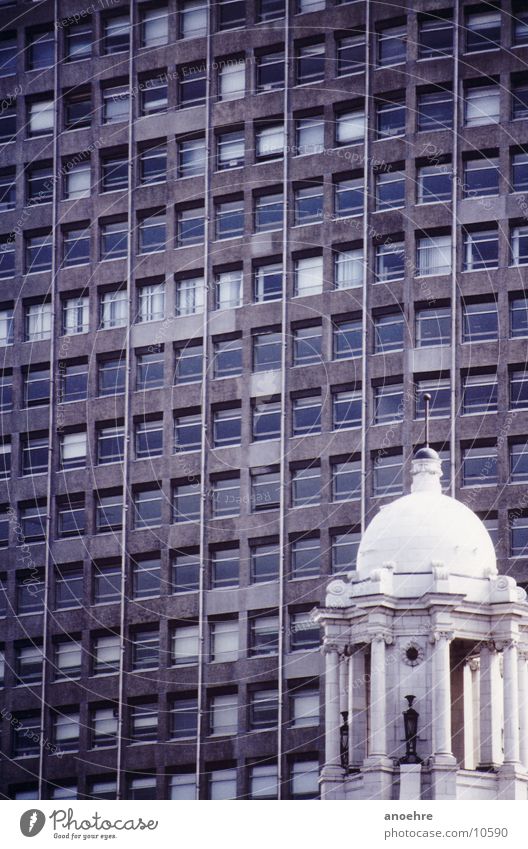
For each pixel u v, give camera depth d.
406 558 199.25
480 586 198.62
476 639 198.00
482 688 198.00
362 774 195.38
